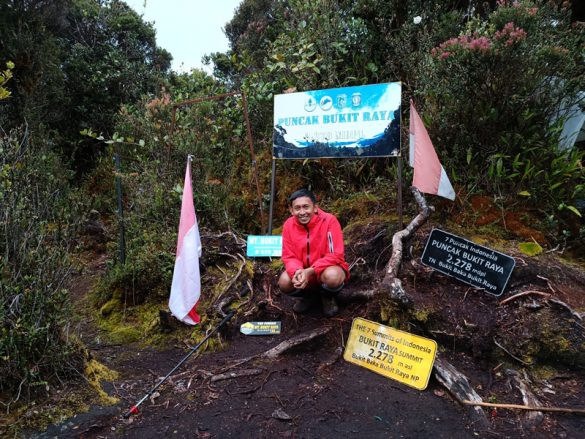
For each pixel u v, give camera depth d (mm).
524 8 3350
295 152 3949
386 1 4848
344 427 2096
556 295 2805
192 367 2721
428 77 3893
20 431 2027
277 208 4797
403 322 2773
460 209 3670
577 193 3568
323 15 4926
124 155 6152
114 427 2117
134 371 2705
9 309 2264
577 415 2166
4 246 2516
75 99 8172
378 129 3590
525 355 2527
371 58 5016
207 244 4109
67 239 2922
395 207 3971
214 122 5570
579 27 4008
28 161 3023
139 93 8742
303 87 4914
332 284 2822
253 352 2859
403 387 2438
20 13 6719
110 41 9797
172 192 4340
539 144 3689
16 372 2193
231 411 2234
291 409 2238
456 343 2688
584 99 3824
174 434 2062
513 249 3252
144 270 3707
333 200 4523
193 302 2787
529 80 3416
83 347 2611
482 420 2135
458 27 4477
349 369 2629
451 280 3051
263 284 3500
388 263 3189
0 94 2648
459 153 3801
